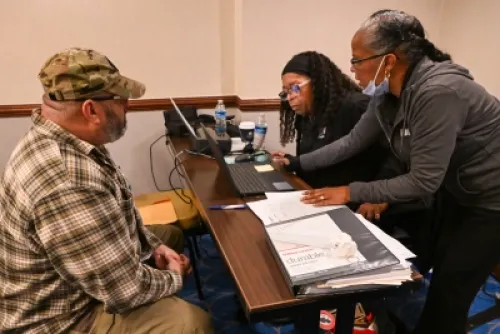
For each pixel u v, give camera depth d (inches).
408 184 46.6
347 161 67.4
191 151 76.4
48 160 35.9
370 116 59.9
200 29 94.6
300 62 65.3
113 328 40.8
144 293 40.4
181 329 41.1
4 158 91.2
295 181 61.1
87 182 35.9
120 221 37.9
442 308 55.4
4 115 88.2
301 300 34.5
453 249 53.5
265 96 95.3
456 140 47.9
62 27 86.4
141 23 90.6
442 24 100.9
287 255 38.2
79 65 36.9
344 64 97.5
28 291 39.1
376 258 36.9
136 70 93.9
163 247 55.7
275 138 99.5
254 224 47.1
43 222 34.6
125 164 99.7
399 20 44.6
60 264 36.3
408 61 45.9
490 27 86.6
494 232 50.8
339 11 92.3
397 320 69.6
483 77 89.9
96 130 39.6
